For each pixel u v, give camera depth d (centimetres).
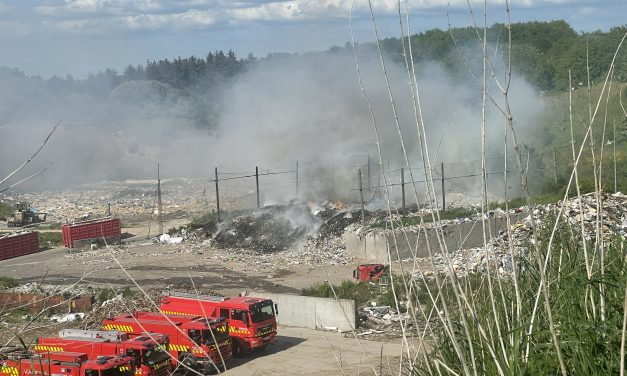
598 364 482
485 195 526
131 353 2553
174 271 5556
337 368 2619
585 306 545
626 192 3581
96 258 6384
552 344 480
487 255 527
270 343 3120
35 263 6381
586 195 3017
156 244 6956
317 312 3525
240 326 3062
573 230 793
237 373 2809
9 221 9019
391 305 3544
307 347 3133
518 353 494
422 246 3812
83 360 2436
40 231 8575
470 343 462
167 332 2791
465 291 556
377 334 3203
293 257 5812
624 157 3350
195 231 7094
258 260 5847
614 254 696
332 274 4997
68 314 3678
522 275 678
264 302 3144
